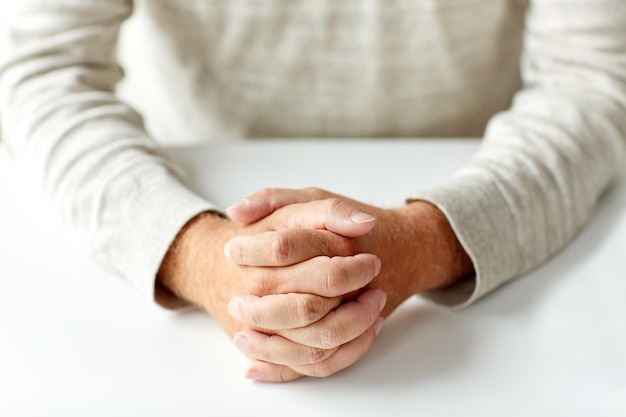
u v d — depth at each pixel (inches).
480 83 37.8
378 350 25.1
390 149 33.8
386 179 31.8
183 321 26.3
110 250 27.7
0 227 30.4
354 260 24.0
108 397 23.6
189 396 23.6
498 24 36.5
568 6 31.8
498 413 23.0
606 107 31.1
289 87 37.1
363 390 23.8
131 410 23.2
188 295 26.5
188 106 38.5
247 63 36.7
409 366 24.5
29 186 32.8
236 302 24.0
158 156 30.5
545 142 29.7
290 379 24.2
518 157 29.2
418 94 37.2
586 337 25.4
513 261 27.5
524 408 23.2
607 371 24.3
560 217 28.8
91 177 29.0
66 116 30.8
